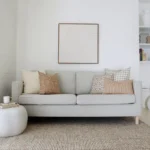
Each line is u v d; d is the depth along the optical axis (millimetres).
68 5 3537
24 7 3488
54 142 1898
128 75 3018
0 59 2777
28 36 3486
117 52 3570
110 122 2752
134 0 3572
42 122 2762
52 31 3520
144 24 3699
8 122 1994
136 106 2576
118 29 3570
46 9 3514
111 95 2574
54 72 3271
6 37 3000
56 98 2521
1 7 2797
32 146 1790
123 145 1818
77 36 3533
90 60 3545
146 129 2354
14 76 3385
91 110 2562
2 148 1736
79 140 1959
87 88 3203
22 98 2521
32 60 3494
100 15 3559
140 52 3721
